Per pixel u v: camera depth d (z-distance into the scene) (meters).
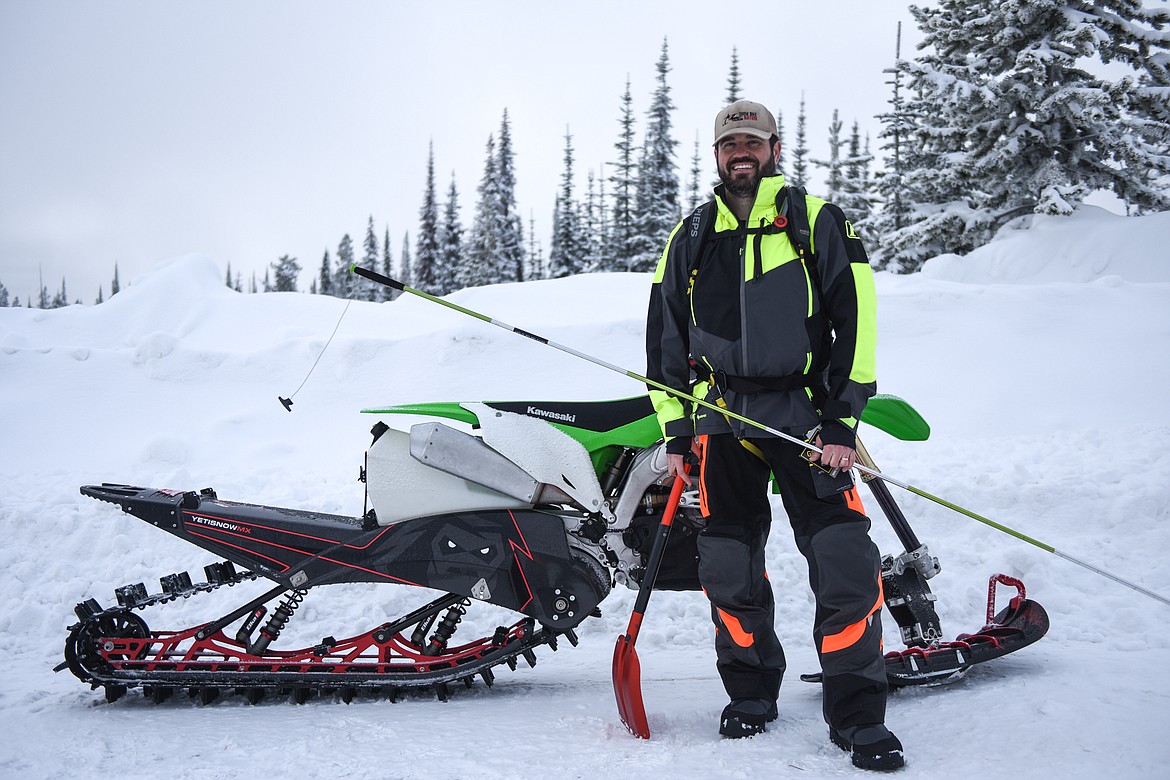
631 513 3.44
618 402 3.58
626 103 42.69
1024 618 3.64
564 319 14.86
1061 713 2.88
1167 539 5.43
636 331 9.77
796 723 3.06
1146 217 19.06
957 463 6.79
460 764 2.70
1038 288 11.05
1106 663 3.54
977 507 5.96
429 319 14.33
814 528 2.83
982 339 10.36
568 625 3.50
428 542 3.52
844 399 2.75
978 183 22.64
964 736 2.79
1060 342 10.23
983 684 3.33
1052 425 9.03
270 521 3.57
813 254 2.84
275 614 3.59
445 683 3.52
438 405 3.62
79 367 9.54
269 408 9.06
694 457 3.10
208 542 3.57
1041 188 21.22
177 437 8.32
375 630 3.57
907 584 3.51
